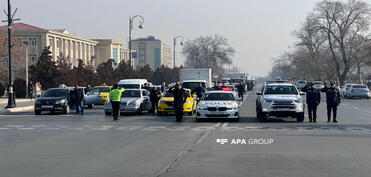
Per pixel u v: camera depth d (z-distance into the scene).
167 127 25.56
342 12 107.75
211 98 30.78
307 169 12.66
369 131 23.02
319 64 127.19
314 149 16.61
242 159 14.40
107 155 15.34
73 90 38.75
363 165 13.32
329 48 115.25
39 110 37.41
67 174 12.02
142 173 12.11
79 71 79.38
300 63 143.75
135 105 35.62
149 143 18.50
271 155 15.23
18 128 25.56
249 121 29.41
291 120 30.27
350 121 29.23
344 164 13.48
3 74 98.31
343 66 126.19
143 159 14.45
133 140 19.56
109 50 165.88
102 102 49.75
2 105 50.53
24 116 35.94
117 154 15.54
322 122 28.50
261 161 14.01
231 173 12.09
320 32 110.44
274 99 28.27
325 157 14.80
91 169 12.72
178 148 16.97
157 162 13.87
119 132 23.00
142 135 21.52
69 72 74.44
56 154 15.64
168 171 12.37
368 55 100.81
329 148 16.86
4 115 37.34
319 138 20.00
